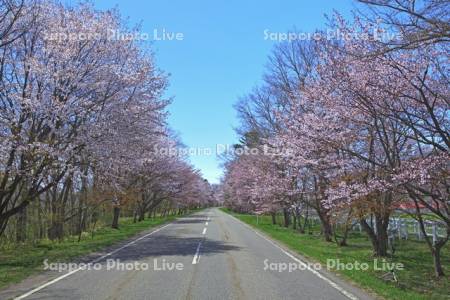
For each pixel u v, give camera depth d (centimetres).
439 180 1058
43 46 1736
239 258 1519
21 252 1727
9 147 1463
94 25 1817
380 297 880
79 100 1703
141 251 1759
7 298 867
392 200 1470
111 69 1808
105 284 1004
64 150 1638
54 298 859
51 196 2548
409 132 1270
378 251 1672
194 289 942
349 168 1445
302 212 3353
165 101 2181
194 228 3431
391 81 1040
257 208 3869
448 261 1623
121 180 2609
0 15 1543
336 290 945
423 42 793
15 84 1644
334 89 1234
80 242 2172
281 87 2688
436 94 993
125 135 1922
